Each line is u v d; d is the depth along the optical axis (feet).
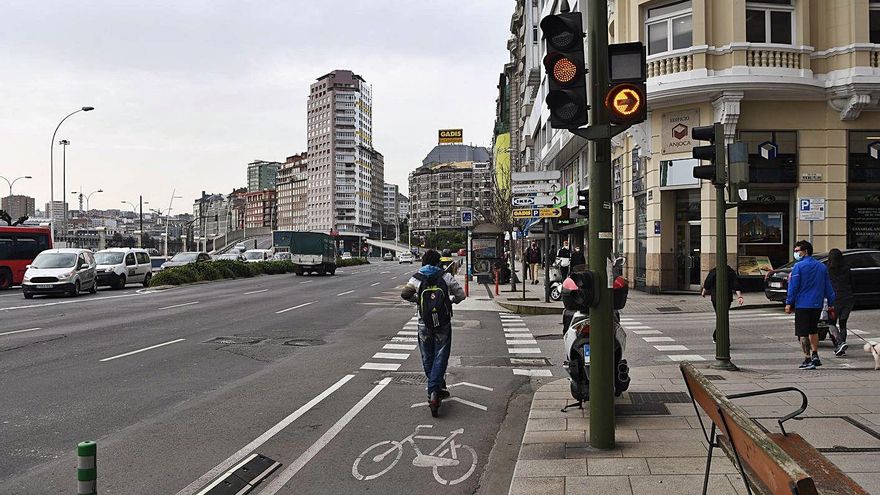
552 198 66.39
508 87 286.25
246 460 19.06
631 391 27.20
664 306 62.08
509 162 268.21
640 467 17.60
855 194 69.82
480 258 111.34
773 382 27.71
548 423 22.67
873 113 69.10
